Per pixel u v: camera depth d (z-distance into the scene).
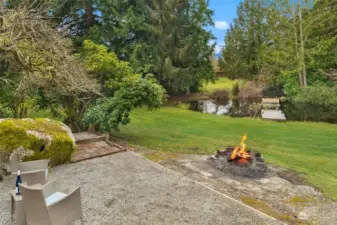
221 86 29.08
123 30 16.64
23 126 4.57
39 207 2.56
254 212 3.53
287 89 20.66
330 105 17.34
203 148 7.00
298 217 3.52
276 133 9.38
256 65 23.31
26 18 5.68
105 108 7.21
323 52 18.80
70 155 5.34
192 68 20.16
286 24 19.80
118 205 3.60
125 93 7.11
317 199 4.07
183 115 14.12
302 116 14.20
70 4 14.68
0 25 5.66
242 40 24.53
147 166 5.27
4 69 7.37
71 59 6.32
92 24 17.25
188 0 20.14
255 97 23.53
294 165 5.74
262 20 23.12
